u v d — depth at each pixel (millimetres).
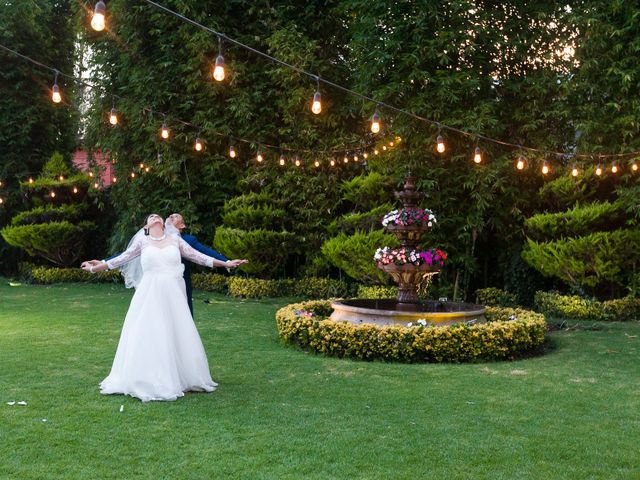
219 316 9984
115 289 14031
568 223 9797
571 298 10117
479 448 4008
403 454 3891
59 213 15844
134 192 13922
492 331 6758
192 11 12766
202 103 13242
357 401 5105
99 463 3697
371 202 11797
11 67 16953
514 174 10602
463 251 11070
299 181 12906
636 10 9312
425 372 6184
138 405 4910
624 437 4246
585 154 9797
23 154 17297
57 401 4992
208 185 13703
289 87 12906
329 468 3652
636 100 9258
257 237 12289
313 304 8766
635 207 9344
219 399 5137
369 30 10320
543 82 10289
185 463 3709
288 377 5949
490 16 10156
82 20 14461
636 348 7504
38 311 10422
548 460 3822
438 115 10031
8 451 3867
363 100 10852
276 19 13227
